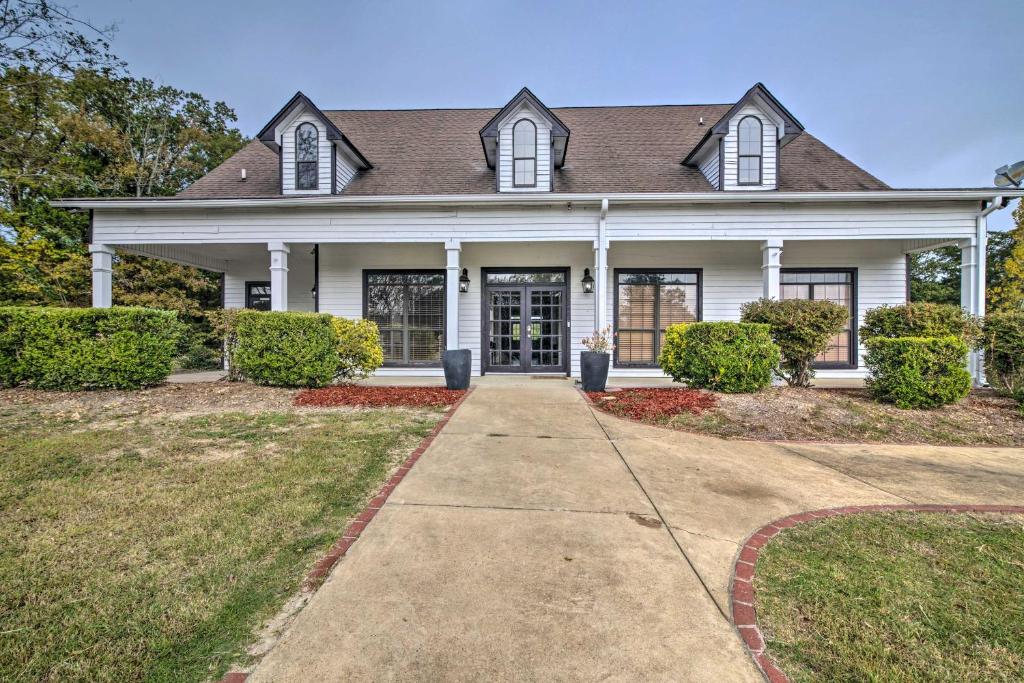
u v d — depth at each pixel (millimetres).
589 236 8328
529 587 2059
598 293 8312
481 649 1643
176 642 1676
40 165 13297
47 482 3309
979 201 7891
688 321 10062
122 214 8320
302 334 7051
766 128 8656
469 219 8383
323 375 7137
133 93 17781
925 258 22531
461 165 10227
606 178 9523
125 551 2344
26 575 2104
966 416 5566
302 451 4148
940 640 1730
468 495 3186
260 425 5086
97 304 8289
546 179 8805
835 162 9984
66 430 4785
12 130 12742
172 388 6930
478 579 2119
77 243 13492
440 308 10227
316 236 8383
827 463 4090
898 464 4070
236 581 2084
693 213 8250
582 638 1712
